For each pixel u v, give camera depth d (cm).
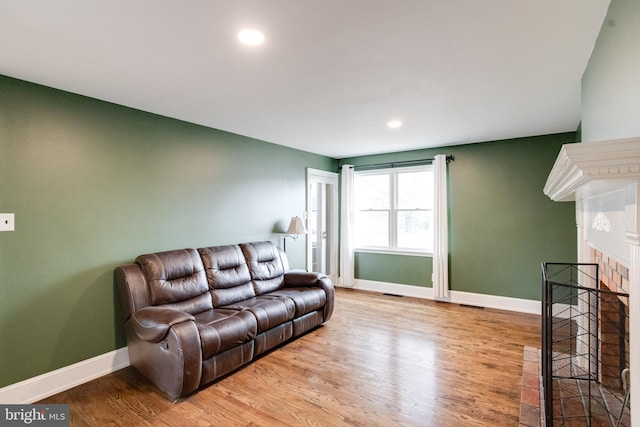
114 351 285
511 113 327
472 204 470
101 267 280
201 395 242
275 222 466
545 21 169
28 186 239
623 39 139
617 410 193
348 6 155
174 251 312
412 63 217
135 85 252
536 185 427
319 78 241
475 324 389
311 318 361
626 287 172
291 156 497
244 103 295
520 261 439
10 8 153
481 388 248
